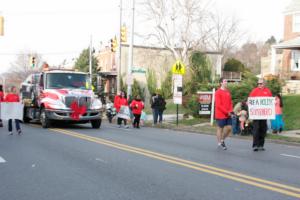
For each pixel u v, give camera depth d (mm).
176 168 10016
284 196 7469
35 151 12617
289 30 41719
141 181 8602
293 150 14242
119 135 17844
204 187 8102
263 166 10555
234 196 7430
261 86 13781
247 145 15273
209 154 12500
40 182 8516
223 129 13820
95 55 64812
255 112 13648
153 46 50000
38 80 22875
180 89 23891
